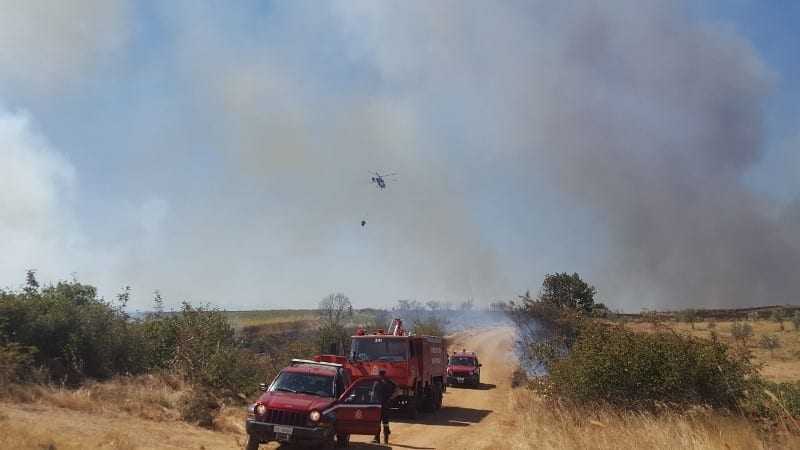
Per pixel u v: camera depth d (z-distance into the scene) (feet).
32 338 58.70
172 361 66.64
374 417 42.06
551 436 39.70
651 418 38.45
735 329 138.31
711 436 33.45
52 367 57.00
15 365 50.06
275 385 42.52
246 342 83.15
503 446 42.80
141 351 67.72
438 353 79.10
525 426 46.52
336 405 40.88
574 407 47.73
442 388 80.38
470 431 55.93
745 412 41.16
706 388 44.01
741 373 44.88
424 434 53.62
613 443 35.96
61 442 31.78
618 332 49.55
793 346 129.90
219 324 75.36
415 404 66.28
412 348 68.03
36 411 41.88
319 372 43.70
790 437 34.55
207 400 53.36
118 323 67.05
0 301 59.67
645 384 45.80
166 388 56.85
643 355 46.21
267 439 37.63
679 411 41.60
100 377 60.80
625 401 45.88
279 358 78.02
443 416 69.00
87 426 38.88
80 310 63.62
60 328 60.44
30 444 29.94
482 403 84.23
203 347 66.13
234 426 48.01
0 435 30.25
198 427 46.52
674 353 45.57
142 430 40.81
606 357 47.01
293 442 37.22
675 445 33.01
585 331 52.65
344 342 103.86
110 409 46.88
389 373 64.95
